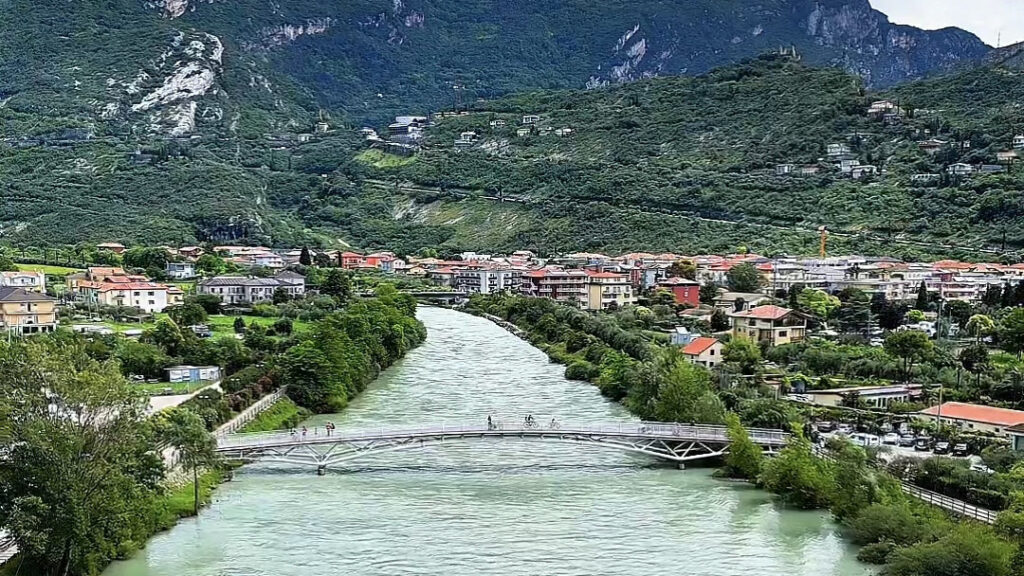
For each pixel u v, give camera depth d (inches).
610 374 7037.4
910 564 3437.5
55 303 7805.1
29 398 3240.7
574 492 4724.4
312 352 6599.4
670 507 4490.7
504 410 6358.3
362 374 7155.5
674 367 5930.1
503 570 3671.3
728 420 5182.1
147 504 3727.9
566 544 3959.2
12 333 7022.6
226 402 5585.6
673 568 3715.6
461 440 5792.3
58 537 3132.4
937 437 5280.5
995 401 6082.7
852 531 4062.5
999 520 3511.3
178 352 6909.5
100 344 6530.5
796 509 4463.6
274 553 3809.1
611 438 5290.4
